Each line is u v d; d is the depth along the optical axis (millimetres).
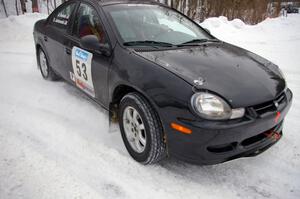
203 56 2705
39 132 2998
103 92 2930
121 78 2541
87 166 2461
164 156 2422
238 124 2057
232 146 2158
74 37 3459
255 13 15961
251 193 2203
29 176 2299
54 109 3568
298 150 2771
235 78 2328
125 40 2789
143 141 2453
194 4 14914
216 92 2094
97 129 3109
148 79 2316
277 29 10555
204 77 2254
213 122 2010
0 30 8797
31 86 4359
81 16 3445
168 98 2152
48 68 4426
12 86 4359
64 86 4363
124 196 2125
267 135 2371
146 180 2312
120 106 2623
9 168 2387
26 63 5738
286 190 2238
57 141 2836
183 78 2195
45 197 2082
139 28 3025
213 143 2049
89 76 3107
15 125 3133
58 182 2240
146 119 2303
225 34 9234
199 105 2035
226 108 2049
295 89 4453
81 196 2104
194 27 3596
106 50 2797
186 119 2064
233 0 15562
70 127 3123
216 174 2420
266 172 2455
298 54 6754
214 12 15594
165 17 3451
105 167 2455
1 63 5742
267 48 7426
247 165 2547
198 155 2107
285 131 3139
